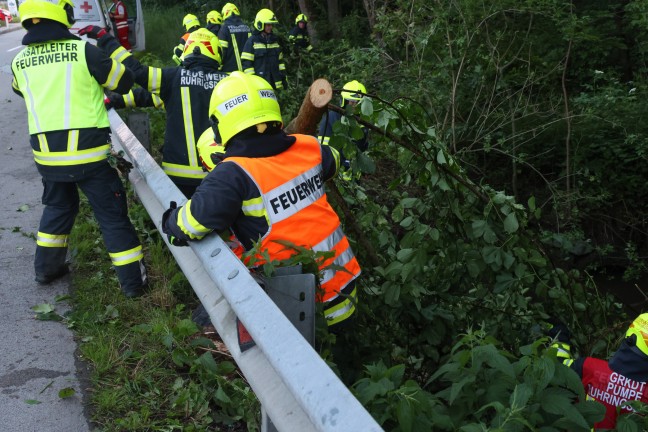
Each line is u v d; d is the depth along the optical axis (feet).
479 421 7.77
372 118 13.28
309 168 10.73
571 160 36.96
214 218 9.61
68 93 14.19
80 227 17.90
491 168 37.93
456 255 13.70
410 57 37.68
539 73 37.14
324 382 6.43
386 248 14.75
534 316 14.34
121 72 14.52
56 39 14.38
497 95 34.83
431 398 8.39
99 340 12.78
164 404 11.09
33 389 11.41
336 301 10.78
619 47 38.40
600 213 37.40
